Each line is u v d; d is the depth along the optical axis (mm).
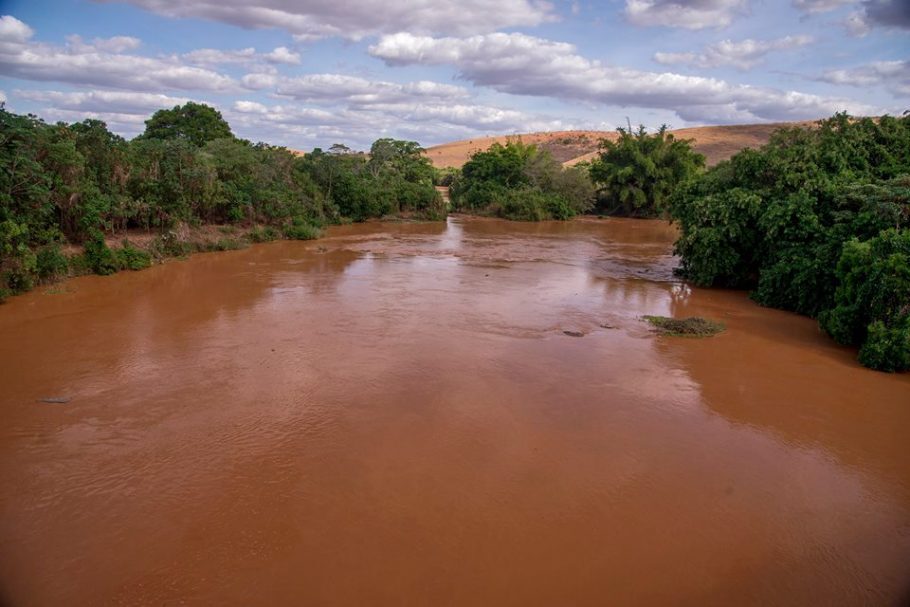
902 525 7051
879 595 5891
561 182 53250
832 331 14211
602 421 9609
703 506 7320
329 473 7832
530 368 11922
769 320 16672
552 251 30297
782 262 18062
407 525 6785
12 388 10383
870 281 13320
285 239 31812
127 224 24719
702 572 6160
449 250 29453
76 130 22922
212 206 28109
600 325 15445
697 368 12297
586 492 7547
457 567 6121
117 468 7859
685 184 23922
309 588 5770
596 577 6035
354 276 21422
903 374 12195
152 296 17406
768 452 8750
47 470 7781
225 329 14164
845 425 9719
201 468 7898
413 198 46844
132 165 23625
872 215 16000
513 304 17516
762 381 11625
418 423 9320
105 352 12336
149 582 5797
